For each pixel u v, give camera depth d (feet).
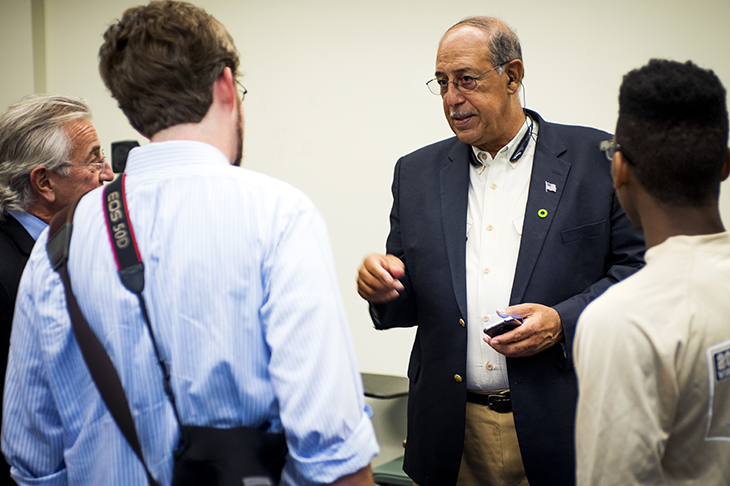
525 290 4.94
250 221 2.52
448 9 8.27
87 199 2.74
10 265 4.72
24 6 10.81
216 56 2.71
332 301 2.55
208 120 2.75
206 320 2.48
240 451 2.44
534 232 5.01
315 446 2.40
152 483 2.56
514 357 4.69
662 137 2.73
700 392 2.56
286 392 2.41
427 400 5.28
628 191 2.98
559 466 4.83
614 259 5.16
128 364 2.52
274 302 2.46
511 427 5.02
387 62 8.68
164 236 2.53
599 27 7.58
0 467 4.57
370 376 8.86
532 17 7.86
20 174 4.85
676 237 2.75
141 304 2.50
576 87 7.77
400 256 5.76
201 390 2.49
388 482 7.59
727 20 7.06
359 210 9.07
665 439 2.58
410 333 8.82
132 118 2.77
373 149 8.89
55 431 2.89
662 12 7.30
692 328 2.55
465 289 5.12
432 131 8.52
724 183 7.32
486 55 4.92
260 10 9.38
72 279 2.60
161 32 2.64
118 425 2.55
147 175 2.66
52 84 11.00
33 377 2.80
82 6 10.62
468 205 5.43
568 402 4.88
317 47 9.09
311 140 9.27
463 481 5.29
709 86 2.72
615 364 2.62
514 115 5.27
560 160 5.18
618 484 2.59
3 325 4.60
